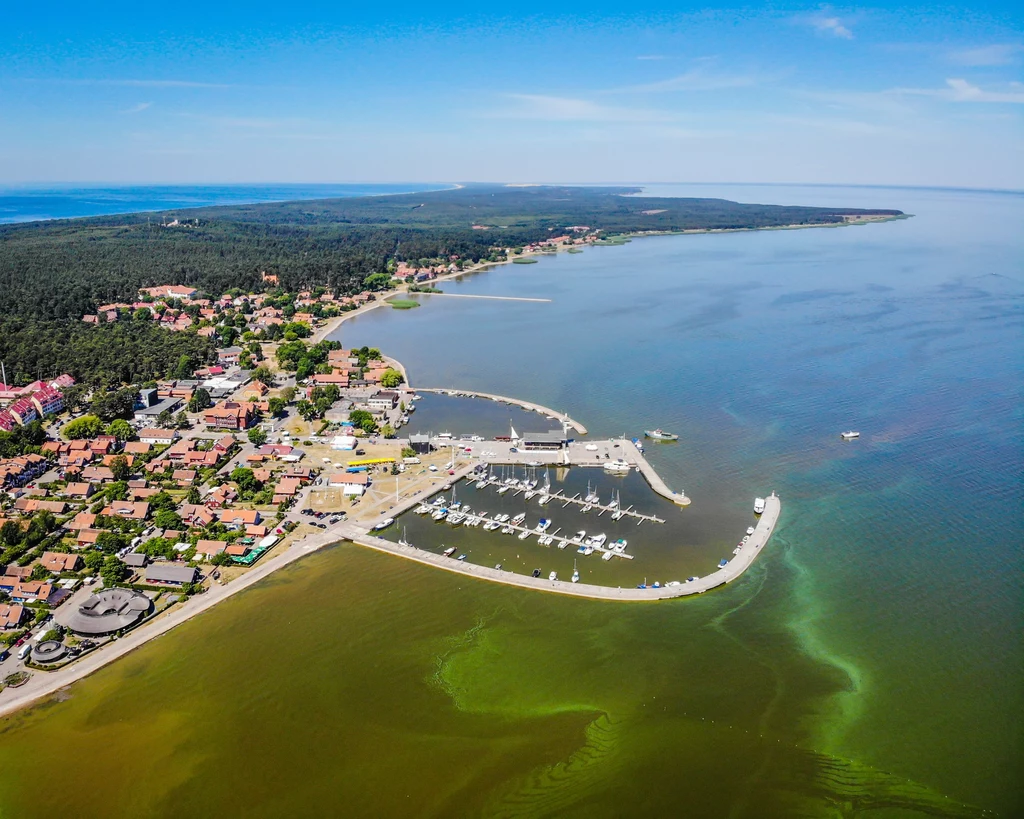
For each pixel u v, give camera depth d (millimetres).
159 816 122000
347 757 133250
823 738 137125
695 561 196875
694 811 122625
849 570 191750
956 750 134125
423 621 170875
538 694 148375
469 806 123375
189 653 159875
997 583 184375
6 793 126312
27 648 159125
